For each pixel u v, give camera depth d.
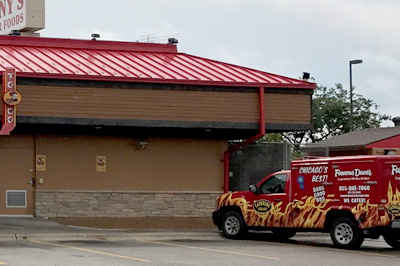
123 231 22.02
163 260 16.27
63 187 25.59
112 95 23.53
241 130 25.44
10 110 21.98
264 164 27.91
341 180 19.47
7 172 25.17
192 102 24.34
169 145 26.83
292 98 25.44
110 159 26.12
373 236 19.14
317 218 19.88
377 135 43.78
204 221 25.95
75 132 25.69
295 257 17.44
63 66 24.08
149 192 26.44
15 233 20.53
